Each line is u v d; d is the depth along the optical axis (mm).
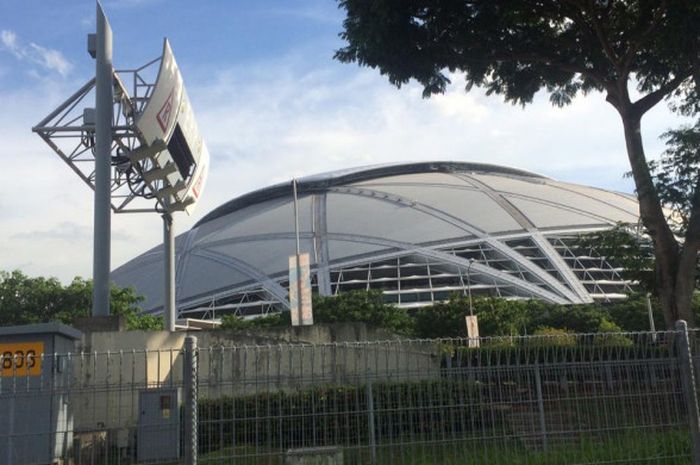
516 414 7785
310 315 34625
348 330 21078
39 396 8023
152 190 29172
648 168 15953
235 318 58344
